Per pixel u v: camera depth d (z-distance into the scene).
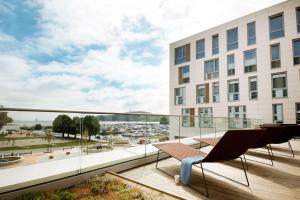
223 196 2.83
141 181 3.49
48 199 2.61
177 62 20.41
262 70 14.40
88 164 3.61
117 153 4.54
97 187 2.79
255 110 14.58
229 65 16.47
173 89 20.55
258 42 14.70
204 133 8.60
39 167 3.32
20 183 2.68
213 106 17.22
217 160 3.18
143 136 5.40
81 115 3.90
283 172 3.97
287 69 13.30
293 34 13.19
